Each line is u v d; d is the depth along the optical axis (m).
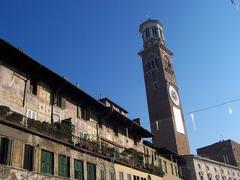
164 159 63.53
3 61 30.64
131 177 44.06
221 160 105.31
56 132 32.06
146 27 109.94
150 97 97.06
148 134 56.03
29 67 33.16
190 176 73.75
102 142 43.06
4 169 25.17
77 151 34.59
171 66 103.50
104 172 38.31
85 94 39.69
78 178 33.56
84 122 40.50
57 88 36.97
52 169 30.34
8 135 26.48
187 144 91.00
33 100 33.12
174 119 91.06
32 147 28.67
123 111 56.88
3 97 29.53
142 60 105.69
